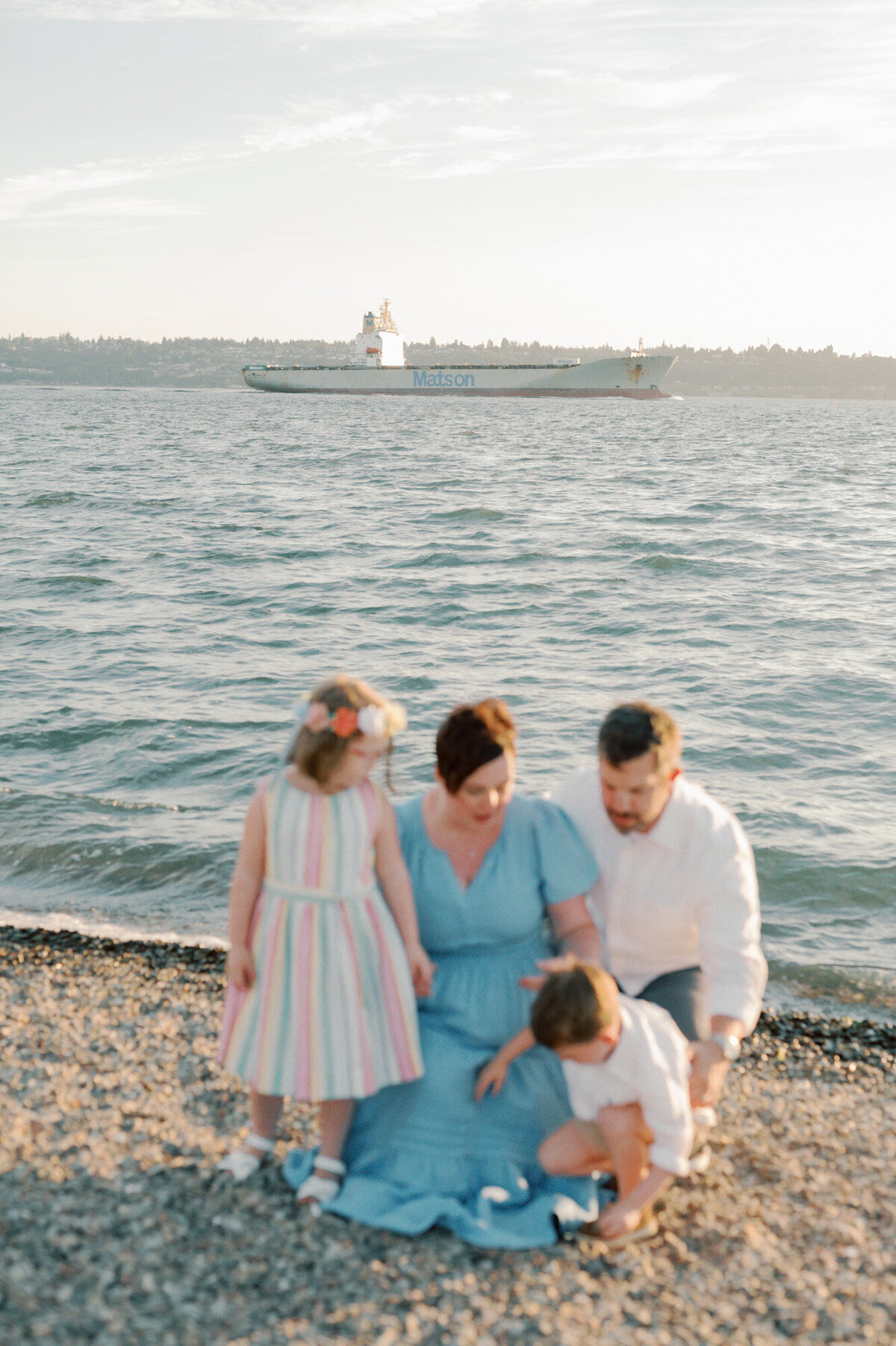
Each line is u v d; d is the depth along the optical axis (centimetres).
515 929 303
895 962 489
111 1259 258
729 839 302
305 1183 286
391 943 287
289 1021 280
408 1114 295
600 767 288
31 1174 292
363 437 5709
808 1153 323
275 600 1354
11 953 461
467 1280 256
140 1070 358
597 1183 303
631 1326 244
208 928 496
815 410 18150
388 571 1580
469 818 289
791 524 2202
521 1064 303
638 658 1077
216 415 8981
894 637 1178
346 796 279
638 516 2316
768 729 848
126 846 596
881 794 709
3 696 911
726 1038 295
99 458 3906
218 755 768
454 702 916
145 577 1500
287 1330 237
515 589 1449
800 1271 265
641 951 322
